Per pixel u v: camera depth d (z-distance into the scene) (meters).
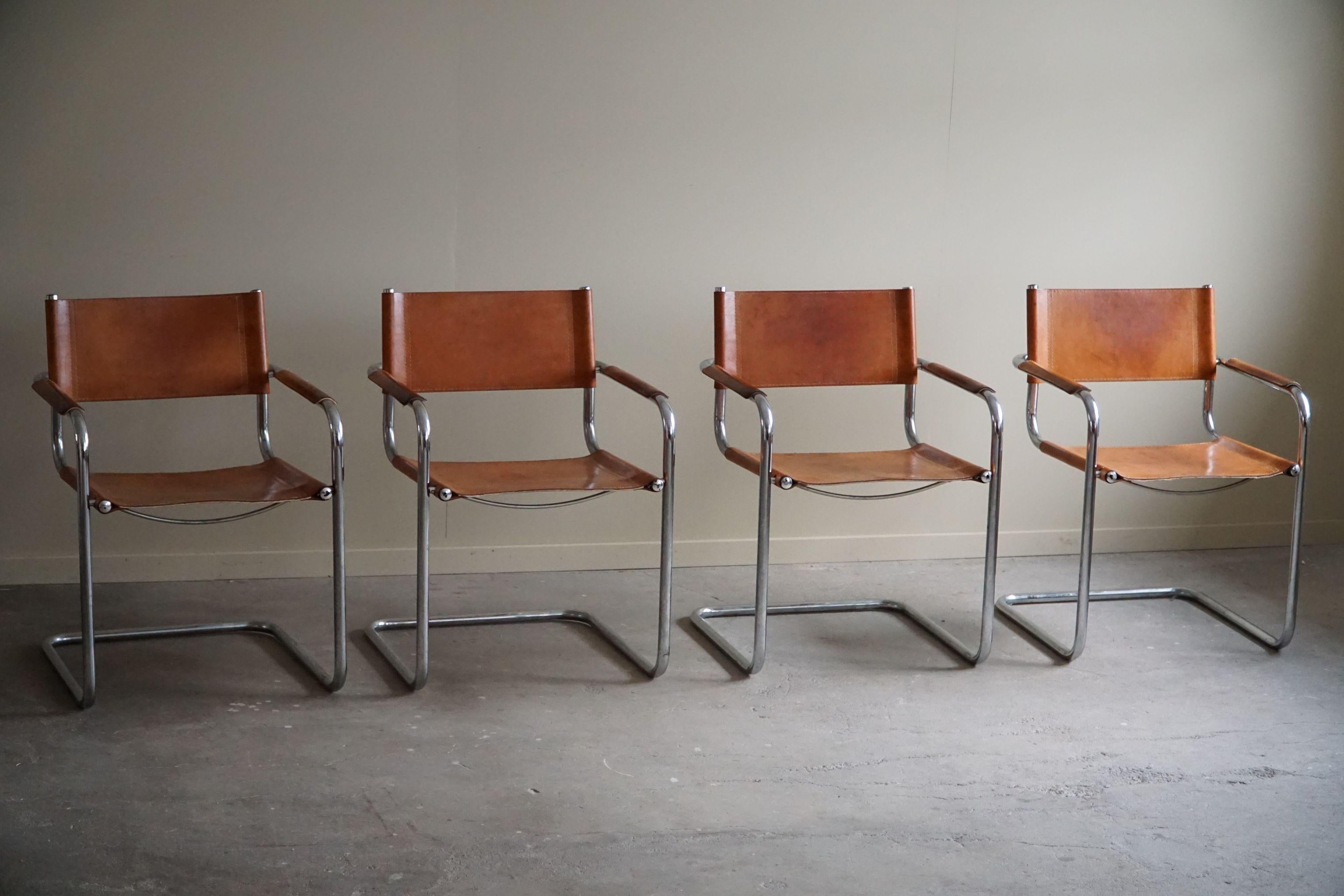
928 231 3.46
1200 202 3.61
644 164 3.27
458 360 2.86
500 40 3.13
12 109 2.93
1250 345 3.73
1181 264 3.63
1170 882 1.95
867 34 3.33
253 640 2.87
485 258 3.23
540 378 2.91
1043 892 1.91
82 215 3.01
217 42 3.00
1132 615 3.22
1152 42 3.50
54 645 2.76
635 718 2.52
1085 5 3.44
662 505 2.71
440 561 3.37
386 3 3.06
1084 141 3.51
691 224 3.32
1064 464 3.67
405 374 2.82
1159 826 2.13
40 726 2.38
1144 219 3.59
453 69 3.12
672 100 3.25
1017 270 3.53
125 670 2.66
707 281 3.36
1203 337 3.17
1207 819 2.15
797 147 3.34
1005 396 3.60
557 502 3.38
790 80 3.30
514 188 3.21
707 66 3.25
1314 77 3.61
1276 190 3.65
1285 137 3.62
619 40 3.20
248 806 2.11
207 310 2.76
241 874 1.90
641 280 3.33
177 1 2.96
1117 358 3.14
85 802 2.10
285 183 3.10
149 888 1.85
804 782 2.26
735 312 2.96
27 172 2.96
